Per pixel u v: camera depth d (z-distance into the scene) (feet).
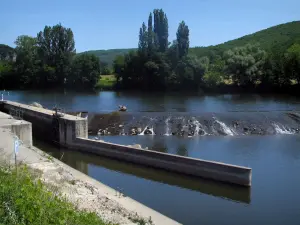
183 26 281.95
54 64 306.76
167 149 105.19
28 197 28.09
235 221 56.24
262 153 100.32
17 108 143.43
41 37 306.35
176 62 281.74
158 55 280.10
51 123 117.08
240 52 278.46
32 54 307.78
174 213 59.72
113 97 235.61
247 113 146.41
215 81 268.62
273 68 254.68
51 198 32.65
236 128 131.13
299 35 458.91
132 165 91.20
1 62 365.61
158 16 286.05
